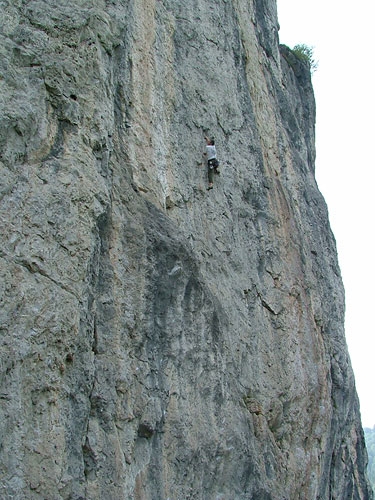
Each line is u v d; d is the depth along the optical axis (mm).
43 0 9172
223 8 15648
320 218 17906
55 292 7695
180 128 12539
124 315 9078
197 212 12266
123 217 9625
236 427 10695
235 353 11914
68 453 7434
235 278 12797
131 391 8844
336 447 16312
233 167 13922
